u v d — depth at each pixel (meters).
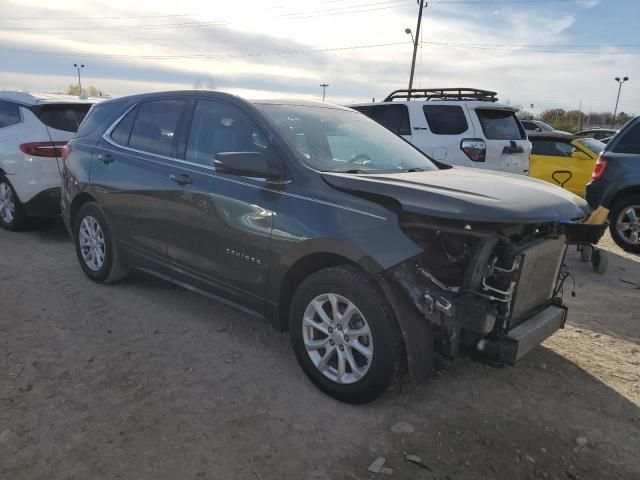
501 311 2.98
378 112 8.53
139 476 2.56
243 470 2.63
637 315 4.82
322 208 3.21
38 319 4.32
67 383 3.36
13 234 7.19
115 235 4.76
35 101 6.85
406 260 2.90
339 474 2.62
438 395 3.36
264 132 3.64
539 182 3.67
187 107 4.25
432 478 2.62
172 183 4.10
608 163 7.33
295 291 3.52
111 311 4.53
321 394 3.33
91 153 4.97
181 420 3.01
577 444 2.91
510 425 3.06
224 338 4.09
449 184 3.17
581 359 3.91
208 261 3.89
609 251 7.36
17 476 2.53
